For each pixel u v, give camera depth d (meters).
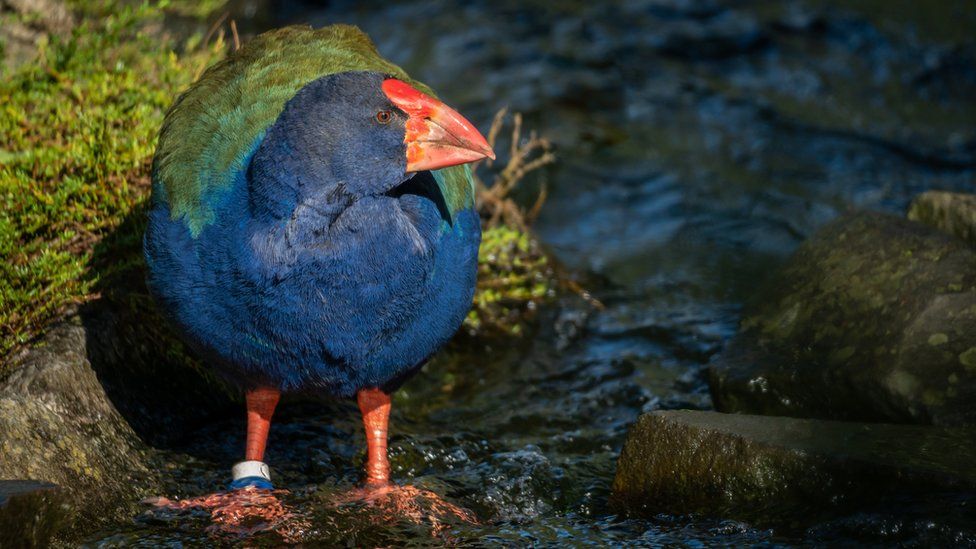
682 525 7.29
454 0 16.81
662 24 16.55
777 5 16.94
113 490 7.59
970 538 6.37
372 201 6.89
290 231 6.74
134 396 8.41
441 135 7.02
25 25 11.55
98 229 8.93
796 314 9.48
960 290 8.60
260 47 8.55
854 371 8.45
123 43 11.40
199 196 7.10
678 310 11.20
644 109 14.74
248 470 7.88
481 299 10.80
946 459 6.95
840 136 14.33
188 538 7.23
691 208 13.06
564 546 7.16
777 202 13.10
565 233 12.59
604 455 8.73
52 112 9.85
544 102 14.66
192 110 7.82
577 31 16.28
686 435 7.57
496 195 11.73
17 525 6.54
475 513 7.77
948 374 8.02
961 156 13.94
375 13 16.31
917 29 16.44
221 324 7.07
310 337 6.98
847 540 6.70
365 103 6.86
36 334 8.23
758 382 8.92
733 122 14.60
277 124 6.82
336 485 8.07
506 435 9.08
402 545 7.23
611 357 10.37
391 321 7.09
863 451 7.10
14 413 7.42
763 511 7.20
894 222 9.73
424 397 9.73
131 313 8.72
